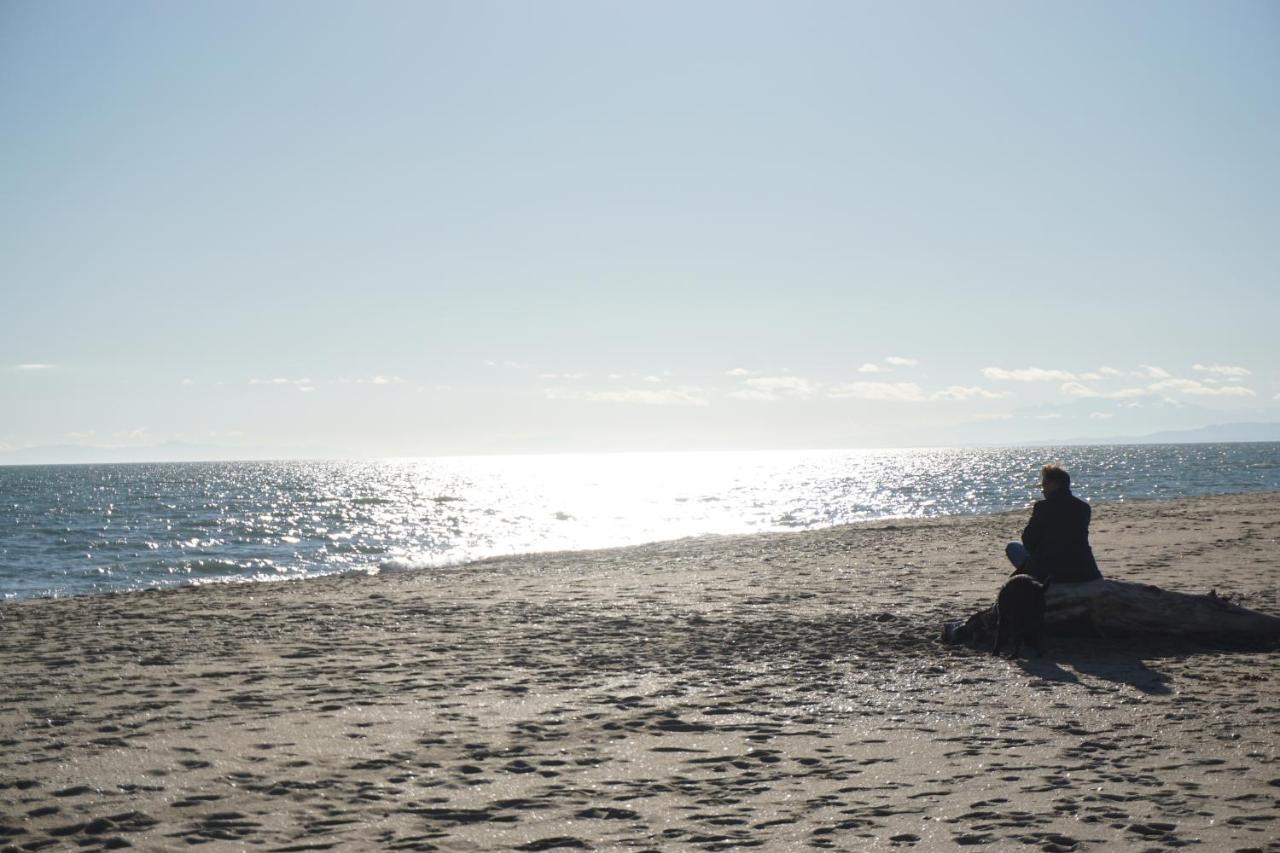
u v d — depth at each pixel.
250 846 5.43
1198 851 5.04
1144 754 7.02
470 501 94.06
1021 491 83.06
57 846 5.44
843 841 5.35
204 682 10.48
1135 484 82.19
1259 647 11.44
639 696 9.51
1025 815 5.69
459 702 9.33
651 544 35.59
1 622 16.88
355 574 28.50
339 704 9.26
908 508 65.44
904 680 10.10
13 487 138.25
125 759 7.29
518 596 18.83
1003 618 11.36
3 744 7.79
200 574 35.47
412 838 5.54
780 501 80.75
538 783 6.64
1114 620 11.80
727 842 5.39
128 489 130.62
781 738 7.80
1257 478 91.06
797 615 15.13
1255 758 6.86
